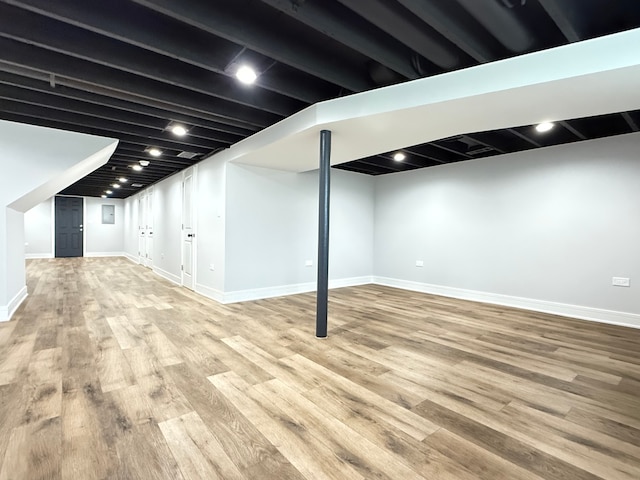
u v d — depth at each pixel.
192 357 2.74
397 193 6.34
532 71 2.12
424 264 5.87
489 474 1.46
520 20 1.95
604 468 1.50
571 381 2.38
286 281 5.44
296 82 2.84
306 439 1.69
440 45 2.21
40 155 3.77
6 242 3.72
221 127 3.84
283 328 3.59
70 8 1.83
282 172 5.34
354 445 1.65
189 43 2.25
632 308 3.78
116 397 2.08
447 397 2.14
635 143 3.76
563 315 4.26
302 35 2.27
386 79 2.72
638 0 1.85
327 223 3.27
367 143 3.62
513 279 4.74
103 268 8.59
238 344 3.07
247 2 1.97
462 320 4.00
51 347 2.94
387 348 3.02
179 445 1.63
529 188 4.58
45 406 1.96
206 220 5.34
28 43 2.08
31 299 4.86
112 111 3.36
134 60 2.39
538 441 1.69
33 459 1.51
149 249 8.71
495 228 4.93
